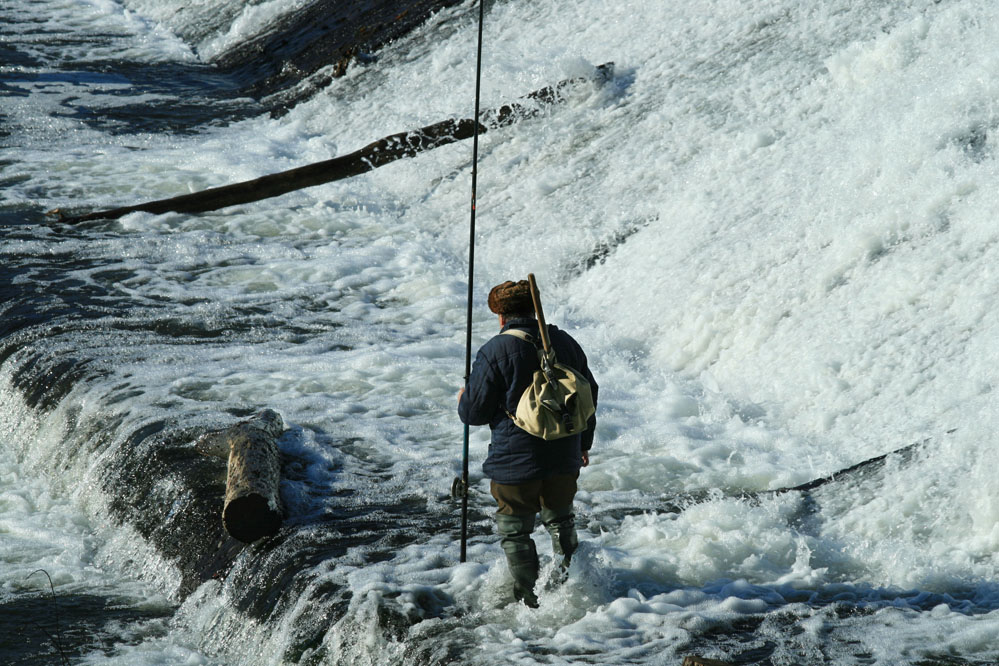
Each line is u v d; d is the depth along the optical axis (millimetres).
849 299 24656
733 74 37500
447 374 27078
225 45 71375
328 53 60625
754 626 14234
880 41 31781
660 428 22984
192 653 17641
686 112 37031
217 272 35844
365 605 15469
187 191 45156
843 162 28781
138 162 48812
